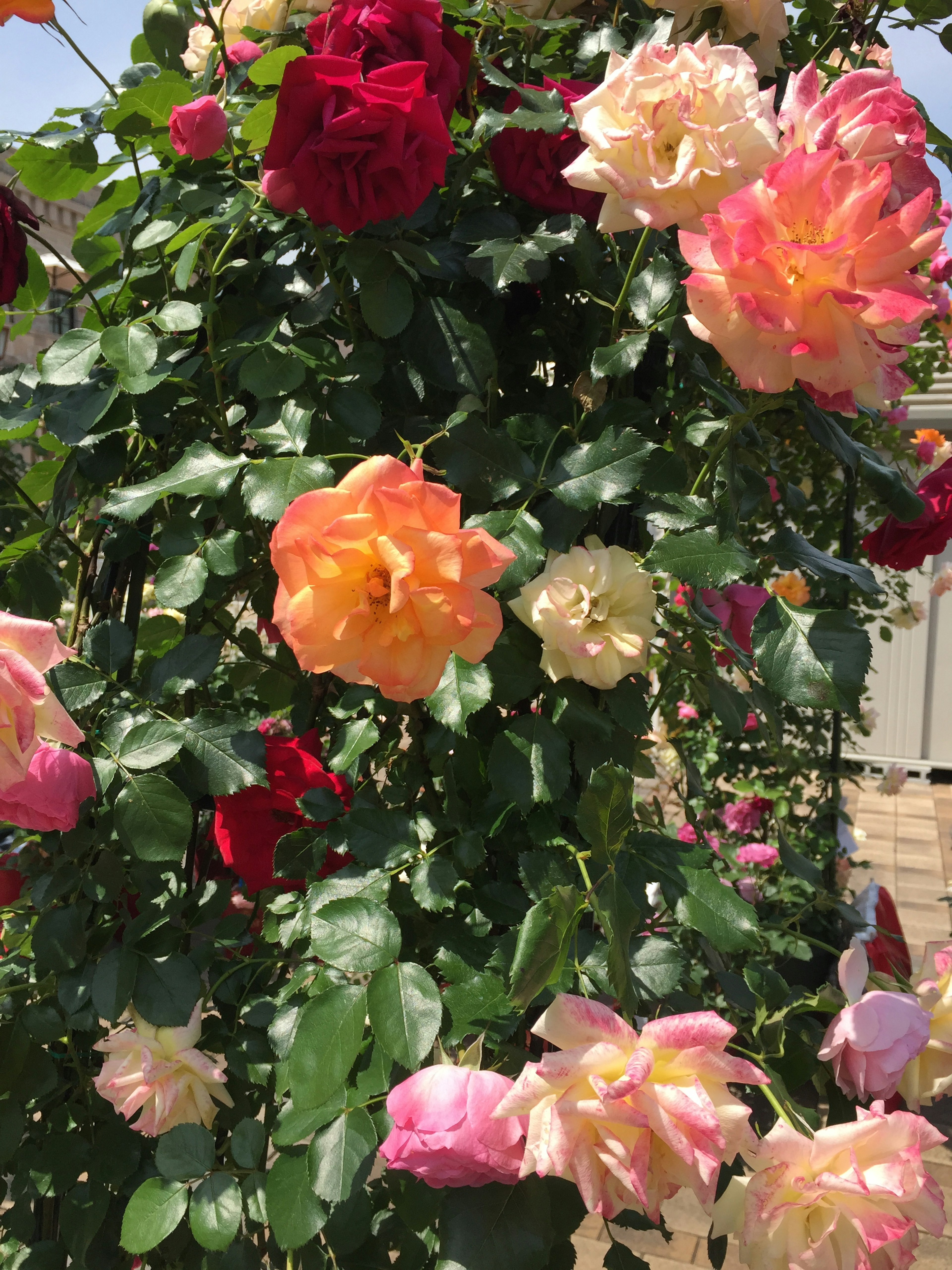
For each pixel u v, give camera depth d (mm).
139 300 1172
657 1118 592
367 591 661
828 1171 708
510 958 784
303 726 1213
